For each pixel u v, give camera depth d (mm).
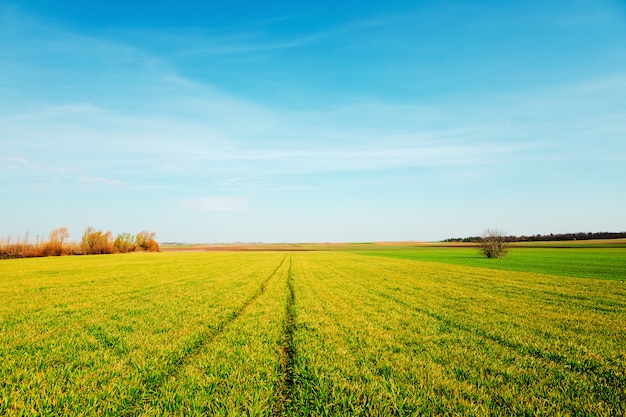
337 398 6246
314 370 7688
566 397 6363
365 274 35938
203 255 90625
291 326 12820
